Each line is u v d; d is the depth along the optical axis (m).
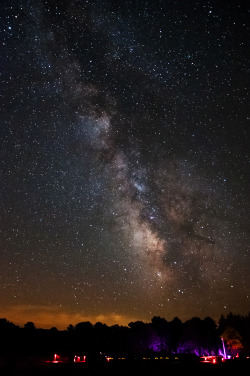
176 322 57.50
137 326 59.22
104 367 22.81
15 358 19.58
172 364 26.48
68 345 51.47
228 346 53.16
